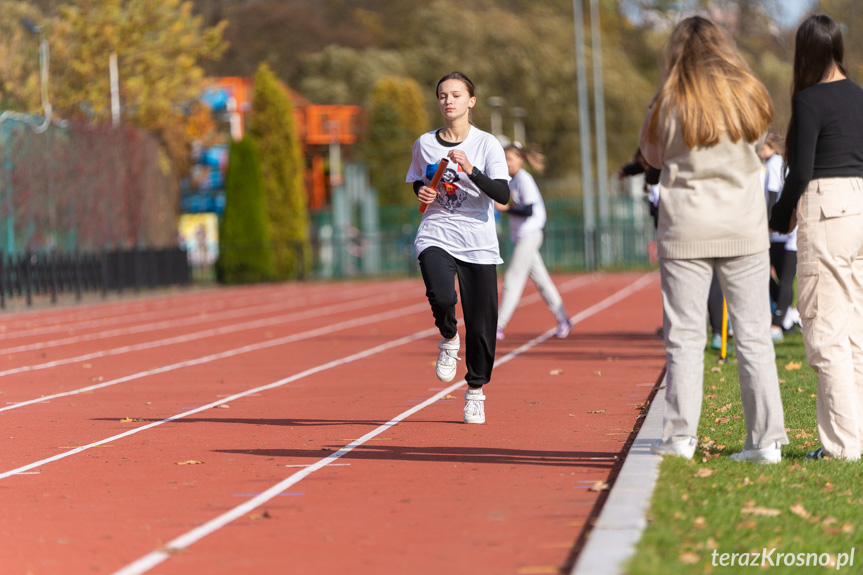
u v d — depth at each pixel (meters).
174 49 76.25
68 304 50.78
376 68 128.25
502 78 119.00
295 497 10.15
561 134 117.50
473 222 13.53
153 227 66.12
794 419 13.67
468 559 7.91
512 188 25.56
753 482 9.92
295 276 79.94
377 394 17.69
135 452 12.87
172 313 44.53
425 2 140.12
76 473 11.65
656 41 129.75
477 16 125.25
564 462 11.43
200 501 10.09
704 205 10.38
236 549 8.41
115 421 15.55
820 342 11.23
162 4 74.12
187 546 8.53
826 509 9.12
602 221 88.38
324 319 38.69
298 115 113.75
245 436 13.83
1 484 11.16
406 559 7.98
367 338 29.50
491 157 13.37
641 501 8.89
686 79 10.36
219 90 91.44
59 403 17.81
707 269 10.59
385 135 125.81
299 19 134.25
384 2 143.62
